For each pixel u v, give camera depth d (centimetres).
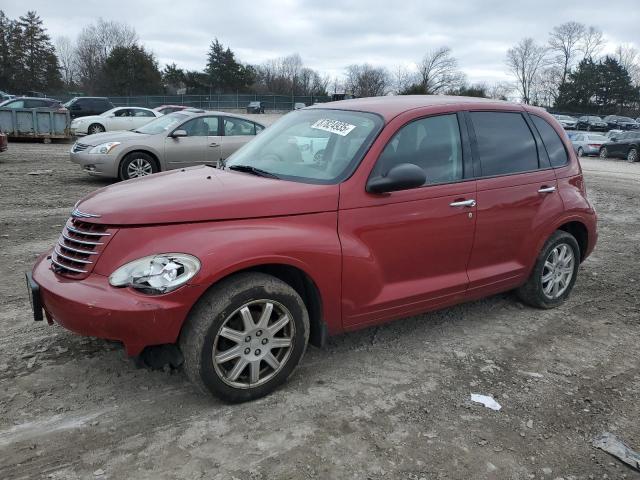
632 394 370
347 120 414
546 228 482
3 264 588
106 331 302
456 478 281
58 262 335
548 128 510
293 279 365
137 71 8088
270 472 280
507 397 359
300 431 314
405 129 399
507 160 460
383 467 287
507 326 473
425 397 355
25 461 283
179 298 304
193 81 8781
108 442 300
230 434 310
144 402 338
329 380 371
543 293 503
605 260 705
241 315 323
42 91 8212
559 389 371
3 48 7881
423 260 403
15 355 389
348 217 362
